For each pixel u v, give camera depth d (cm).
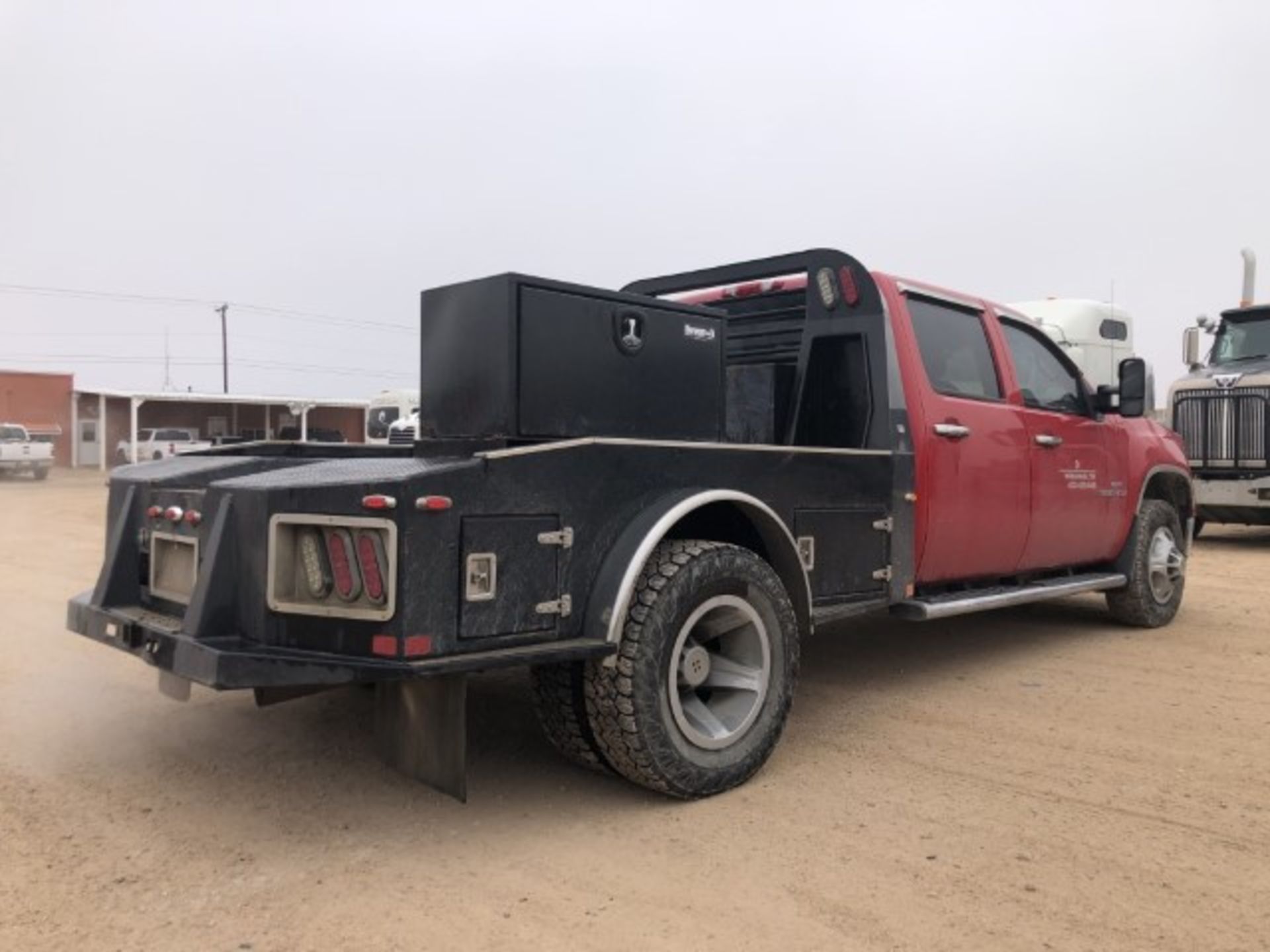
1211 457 1226
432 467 321
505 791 380
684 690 377
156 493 393
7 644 646
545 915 284
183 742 437
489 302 367
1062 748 433
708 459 389
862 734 453
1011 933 275
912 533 491
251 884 303
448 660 311
